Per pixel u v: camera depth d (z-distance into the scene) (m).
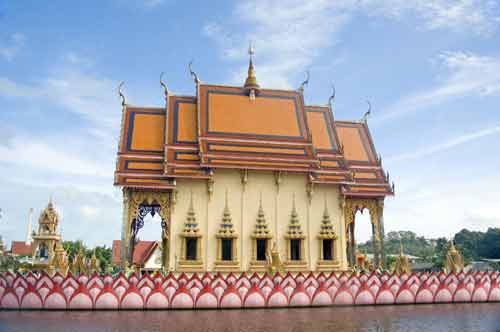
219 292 24.14
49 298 22.98
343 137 40.44
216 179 33.62
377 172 38.88
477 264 65.38
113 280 24.34
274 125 36.41
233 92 37.53
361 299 25.88
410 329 19.23
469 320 21.52
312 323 20.20
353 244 42.06
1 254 51.81
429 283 27.39
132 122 35.16
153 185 32.09
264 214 33.94
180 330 18.36
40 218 61.78
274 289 24.70
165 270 30.89
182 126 35.16
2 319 20.56
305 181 35.47
